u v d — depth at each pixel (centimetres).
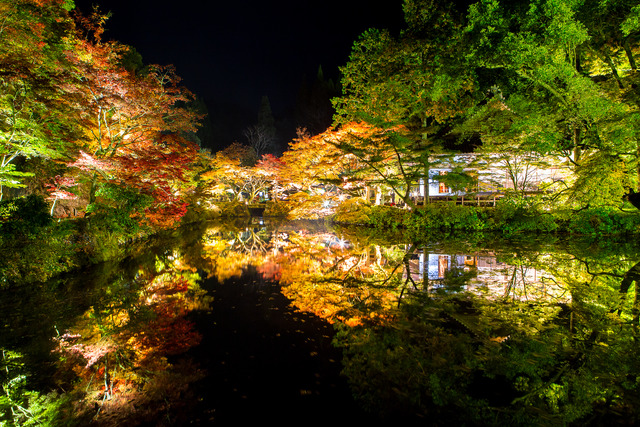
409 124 1891
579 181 1357
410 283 671
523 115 1353
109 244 967
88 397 312
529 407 273
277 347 403
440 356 362
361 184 2044
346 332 438
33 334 453
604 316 469
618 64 1465
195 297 618
